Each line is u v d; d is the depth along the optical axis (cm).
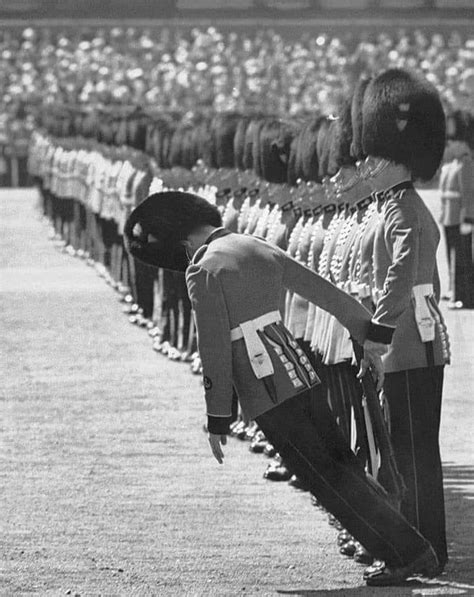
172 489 2705
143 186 4894
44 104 12775
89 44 14600
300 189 2711
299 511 2542
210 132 3681
